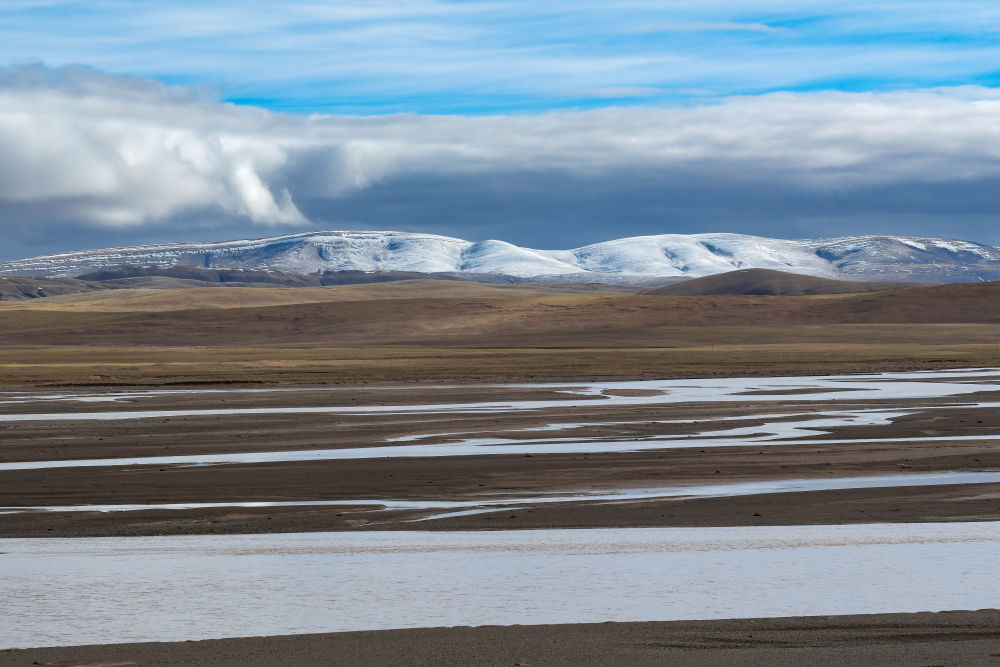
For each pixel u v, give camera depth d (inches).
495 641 770.8
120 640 788.0
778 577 983.0
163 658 735.1
